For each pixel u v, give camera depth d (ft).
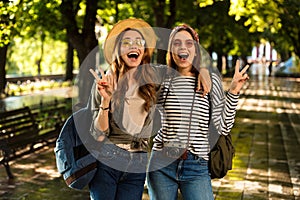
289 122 51.60
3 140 25.16
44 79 112.68
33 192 23.47
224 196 23.70
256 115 57.47
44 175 26.66
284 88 103.55
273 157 33.27
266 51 287.28
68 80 103.60
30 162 29.71
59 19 49.11
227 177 27.37
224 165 13.48
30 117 29.91
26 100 66.03
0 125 26.32
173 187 13.64
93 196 13.50
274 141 39.83
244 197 23.61
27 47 152.35
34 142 29.04
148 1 66.64
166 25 65.51
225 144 13.51
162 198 13.62
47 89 93.91
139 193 13.60
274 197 23.72
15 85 89.30
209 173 13.66
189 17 77.05
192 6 75.25
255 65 244.42
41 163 29.50
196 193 13.35
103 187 13.25
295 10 50.39
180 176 13.38
